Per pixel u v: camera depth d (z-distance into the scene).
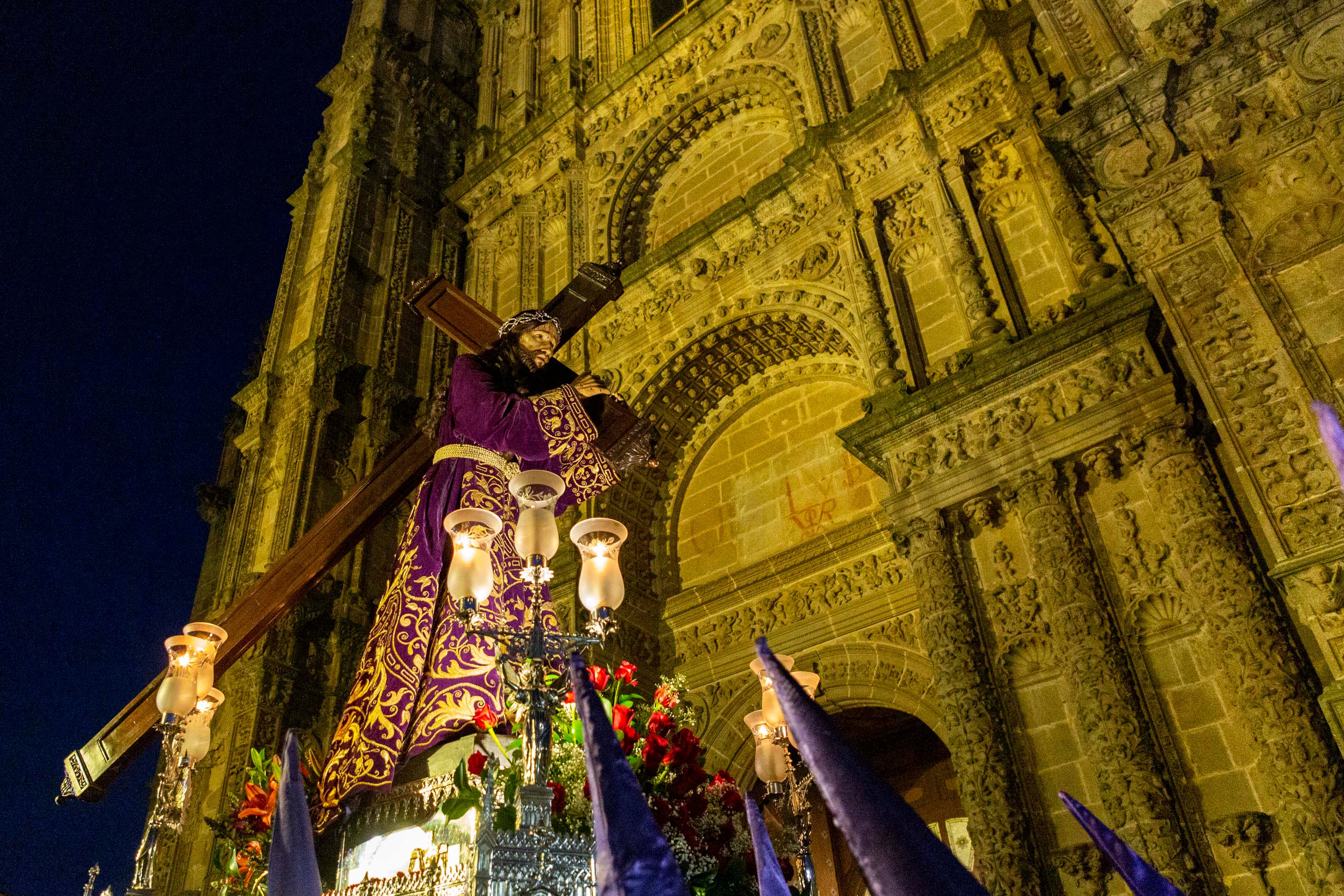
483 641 4.92
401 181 22.09
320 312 19.33
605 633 4.68
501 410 5.14
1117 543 10.09
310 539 6.20
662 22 21.42
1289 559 7.79
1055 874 9.07
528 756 3.81
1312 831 7.68
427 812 4.36
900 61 15.55
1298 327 8.40
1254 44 9.48
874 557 13.67
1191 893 8.15
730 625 14.63
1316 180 8.80
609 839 1.73
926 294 13.34
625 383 16.39
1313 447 7.98
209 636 5.67
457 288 6.71
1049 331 10.96
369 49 23.81
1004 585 10.61
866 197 14.54
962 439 11.46
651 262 16.80
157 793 5.11
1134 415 10.19
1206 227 9.10
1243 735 8.71
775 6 18.31
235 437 26.28
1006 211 13.32
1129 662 9.45
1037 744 9.77
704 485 16.36
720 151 18.50
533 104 22.20
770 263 15.40
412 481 6.34
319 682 15.66
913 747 16.44
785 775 5.87
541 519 4.50
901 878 1.36
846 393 15.33
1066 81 12.47
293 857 2.58
